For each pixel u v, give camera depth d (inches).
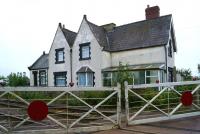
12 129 289.4
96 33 997.8
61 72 1060.5
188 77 1115.3
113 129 325.4
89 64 974.4
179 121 369.7
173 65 956.6
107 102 477.4
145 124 352.2
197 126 331.6
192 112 414.3
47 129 306.2
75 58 1019.9
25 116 343.3
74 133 305.6
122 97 453.4
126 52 946.1
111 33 1048.2
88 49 987.9
